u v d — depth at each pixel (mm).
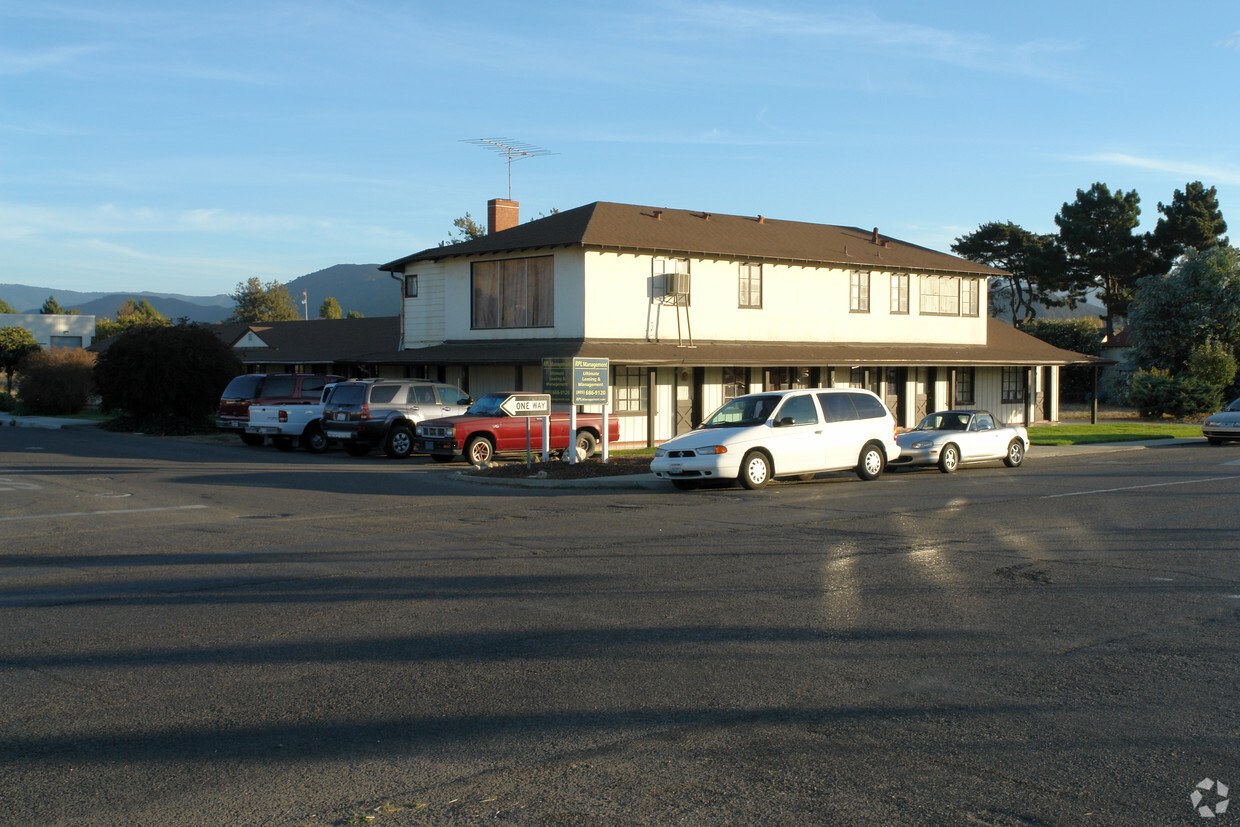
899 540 11711
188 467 21797
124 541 11875
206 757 5000
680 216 32062
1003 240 76625
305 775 4766
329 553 10945
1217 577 9492
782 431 17625
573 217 29984
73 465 22000
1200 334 46062
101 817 4312
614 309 27750
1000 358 34500
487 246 29328
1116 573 9688
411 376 32625
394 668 6527
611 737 5246
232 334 47812
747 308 30312
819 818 4262
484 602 8445
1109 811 4336
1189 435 32438
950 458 20562
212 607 8320
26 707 5793
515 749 5078
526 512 14516
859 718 5535
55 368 40562
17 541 11898
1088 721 5492
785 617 7895
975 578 9453
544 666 6555
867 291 33250
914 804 4406
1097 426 36906
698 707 5723
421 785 4641
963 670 6453
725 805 4398
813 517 13758
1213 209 67062
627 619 7836
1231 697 5914
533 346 27406
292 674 6410
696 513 14281
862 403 18953
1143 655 6812
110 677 6371
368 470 21297
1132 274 67688
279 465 22438
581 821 4246
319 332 47594
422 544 11531
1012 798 4473
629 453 25250
